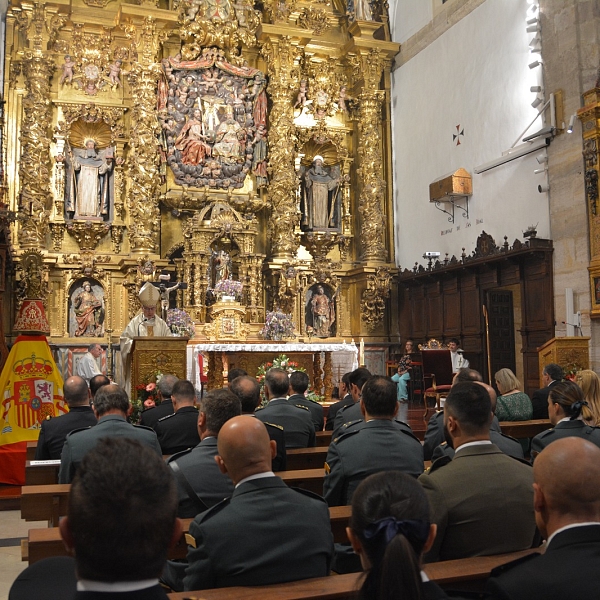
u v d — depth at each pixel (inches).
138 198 808.3
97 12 829.2
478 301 737.0
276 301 862.5
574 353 509.0
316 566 126.8
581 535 94.3
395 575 74.5
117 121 830.5
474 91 757.9
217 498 173.0
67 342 780.0
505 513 137.5
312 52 924.6
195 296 816.3
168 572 166.2
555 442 100.1
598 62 604.7
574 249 611.8
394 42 925.2
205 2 872.9
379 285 871.1
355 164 933.8
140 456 67.6
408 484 85.9
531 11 669.3
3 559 266.8
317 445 317.1
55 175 802.2
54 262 782.5
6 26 793.6
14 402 398.6
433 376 631.8
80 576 64.7
